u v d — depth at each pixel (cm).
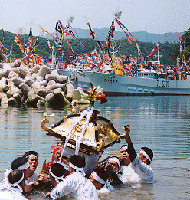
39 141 1620
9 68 5869
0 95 5009
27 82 5122
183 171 1090
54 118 2836
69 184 792
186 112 3553
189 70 8981
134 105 4778
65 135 929
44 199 844
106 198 846
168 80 8550
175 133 1947
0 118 2819
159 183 969
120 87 7725
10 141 1620
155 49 7888
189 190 908
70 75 6850
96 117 969
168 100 6278
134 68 8088
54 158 978
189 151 1402
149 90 8244
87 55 7294
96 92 973
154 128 2173
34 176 940
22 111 3616
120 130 2084
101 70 7338
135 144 1577
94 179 895
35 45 6594
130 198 847
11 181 748
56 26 5825
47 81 5225
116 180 963
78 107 4209
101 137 962
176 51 12238
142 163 966
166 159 1257
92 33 6081
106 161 980
